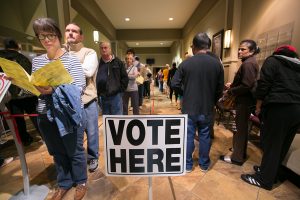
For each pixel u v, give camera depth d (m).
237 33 3.58
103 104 2.28
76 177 1.51
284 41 2.36
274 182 1.67
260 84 1.52
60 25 3.21
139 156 1.01
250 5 3.16
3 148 2.55
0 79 1.19
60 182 1.53
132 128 0.98
